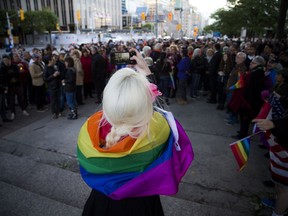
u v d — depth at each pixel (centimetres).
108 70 895
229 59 631
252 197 297
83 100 809
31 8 7750
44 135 504
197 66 778
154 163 102
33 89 743
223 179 337
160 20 6341
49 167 375
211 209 271
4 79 575
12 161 395
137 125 98
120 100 93
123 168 100
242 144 230
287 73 319
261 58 423
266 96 392
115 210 114
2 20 5097
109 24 9912
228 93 588
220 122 568
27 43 6406
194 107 698
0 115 633
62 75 654
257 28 2261
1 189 309
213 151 420
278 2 2158
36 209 272
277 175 224
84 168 107
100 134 111
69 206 276
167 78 716
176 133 113
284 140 201
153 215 119
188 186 321
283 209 230
